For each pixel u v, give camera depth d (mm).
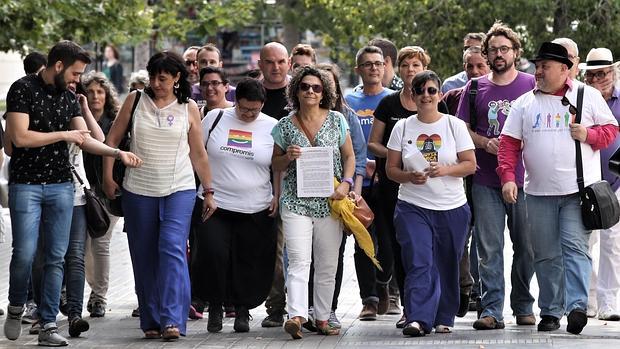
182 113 20391
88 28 41156
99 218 20969
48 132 19594
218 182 21125
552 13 42344
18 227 19672
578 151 20172
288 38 90438
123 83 85750
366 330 21469
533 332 20750
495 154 21281
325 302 20812
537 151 20312
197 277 21094
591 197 19922
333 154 20594
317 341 20188
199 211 21219
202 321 23078
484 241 21438
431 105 20406
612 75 22984
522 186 21406
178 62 20125
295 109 20766
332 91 20688
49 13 38406
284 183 20656
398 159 20703
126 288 27953
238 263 21250
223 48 89875
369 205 22906
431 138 20469
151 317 20641
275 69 22750
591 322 22562
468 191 21766
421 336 20484
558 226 20453
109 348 19781
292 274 20375
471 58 24203
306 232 20469
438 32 44062
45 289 20016
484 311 21406
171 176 20281
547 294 20719
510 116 20656
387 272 23000
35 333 21406
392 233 21688
